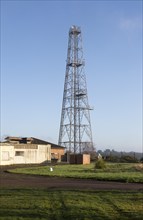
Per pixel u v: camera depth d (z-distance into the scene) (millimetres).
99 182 27438
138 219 13047
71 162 68438
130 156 80125
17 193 19781
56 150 79375
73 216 13531
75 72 80688
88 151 80562
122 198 17609
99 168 45844
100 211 14438
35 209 14961
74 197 18000
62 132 81812
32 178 31891
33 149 69500
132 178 29031
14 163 65312
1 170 46312
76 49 81000
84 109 81250
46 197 18125
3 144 63375
